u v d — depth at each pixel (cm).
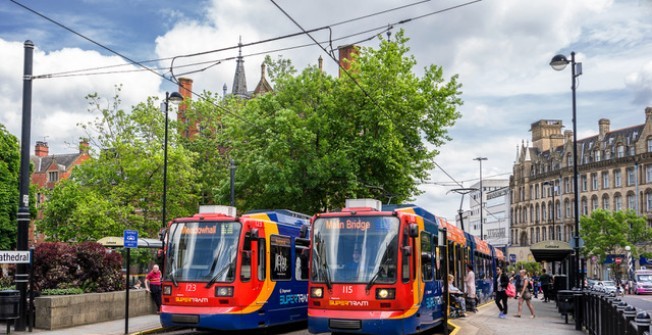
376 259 1611
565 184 10806
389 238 1625
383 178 3491
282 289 2003
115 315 2241
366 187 3453
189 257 1825
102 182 4688
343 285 1609
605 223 8069
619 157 9562
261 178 3431
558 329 2105
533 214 11838
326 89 3578
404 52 3591
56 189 4778
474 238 3272
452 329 2009
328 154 3388
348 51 6291
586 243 8138
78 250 2219
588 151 10381
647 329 920
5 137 5519
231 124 3741
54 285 2131
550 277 4188
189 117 5134
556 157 11231
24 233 1895
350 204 1720
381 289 1583
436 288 1889
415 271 1653
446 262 1816
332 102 3444
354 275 1609
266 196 3625
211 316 1758
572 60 2784
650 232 7975
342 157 3309
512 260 7644
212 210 1908
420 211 1909
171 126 4781
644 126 9256
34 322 1945
